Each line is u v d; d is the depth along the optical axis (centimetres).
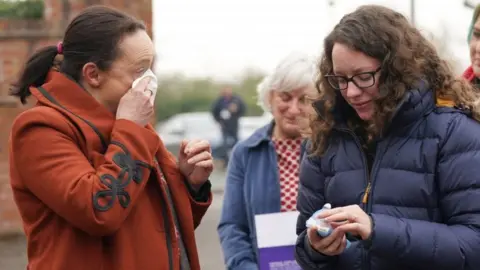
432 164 264
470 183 257
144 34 270
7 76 787
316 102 289
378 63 264
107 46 263
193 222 298
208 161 290
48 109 257
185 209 285
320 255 282
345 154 283
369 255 274
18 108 788
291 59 374
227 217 382
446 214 264
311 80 366
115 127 259
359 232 255
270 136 385
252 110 3609
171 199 285
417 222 258
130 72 265
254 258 372
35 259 259
